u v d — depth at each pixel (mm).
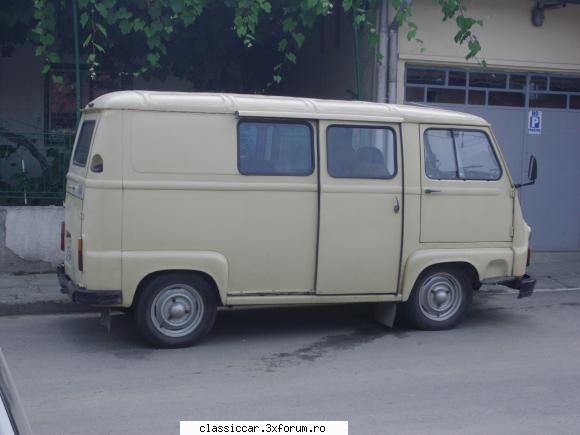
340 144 7848
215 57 13188
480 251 8352
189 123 7398
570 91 13000
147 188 7277
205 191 7434
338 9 12711
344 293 7926
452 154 8258
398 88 11930
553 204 13047
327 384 6609
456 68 12414
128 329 8398
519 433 5527
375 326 8656
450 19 12008
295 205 7699
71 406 6016
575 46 12656
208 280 7621
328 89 13258
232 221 7527
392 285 8070
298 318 9016
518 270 8547
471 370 7047
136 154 7262
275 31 12438
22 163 11203
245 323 8750
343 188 7809
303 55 13930
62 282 7926
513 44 12375
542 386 6605
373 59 11727
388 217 7969
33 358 7320
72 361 7230
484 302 9945
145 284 7461
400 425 5641
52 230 10805
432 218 8141
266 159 7633
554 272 11672
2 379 2326
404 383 6648
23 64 13891
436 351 7668
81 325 8609
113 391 6383
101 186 7172
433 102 12414
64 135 11086
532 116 12852
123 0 10789
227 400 6172
